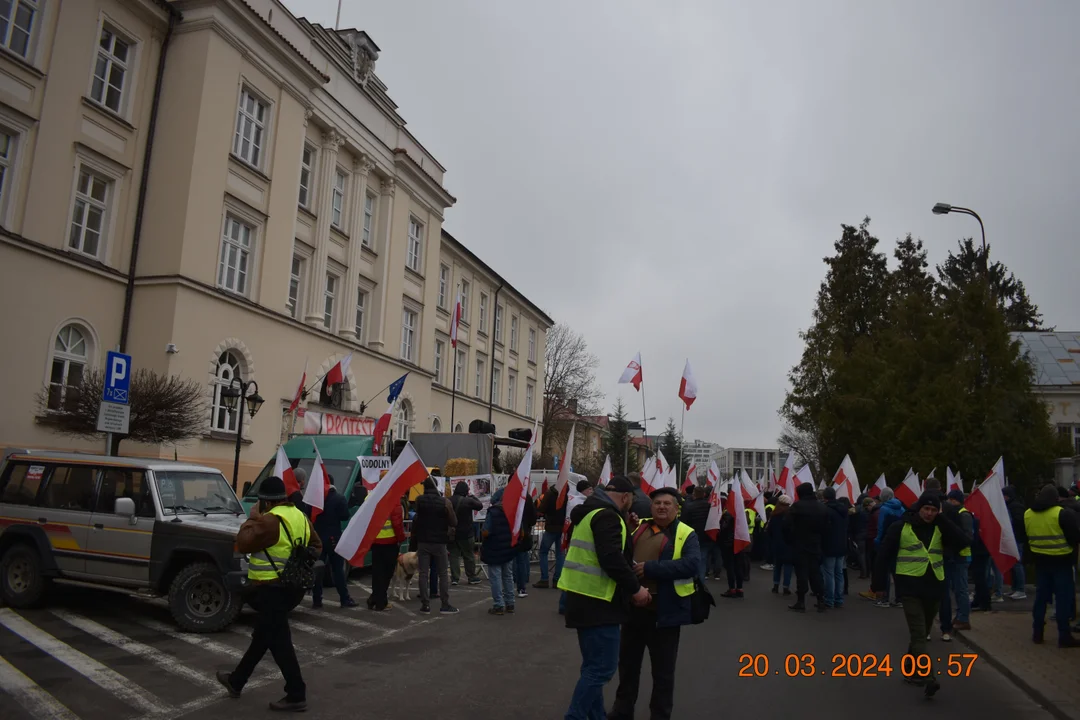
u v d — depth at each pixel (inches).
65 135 711.1
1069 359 1644.9
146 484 383.2
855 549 747.4
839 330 1432.1
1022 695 288.7
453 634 383.2
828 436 1211.2
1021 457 883.4
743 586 624.4
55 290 697.0
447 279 1551.4
